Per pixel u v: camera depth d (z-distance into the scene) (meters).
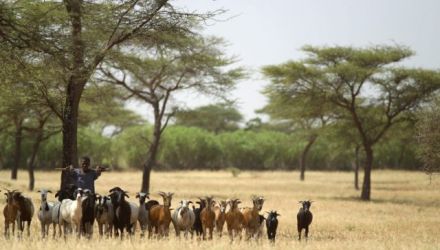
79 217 27.12
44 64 31.80
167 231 28.66
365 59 62.19
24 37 29.84
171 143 135.88
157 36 36.81
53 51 30.30
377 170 136.38
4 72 31.53
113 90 58.09
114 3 34.53
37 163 114.81
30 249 21.36
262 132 154.75
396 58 62.03
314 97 63.78
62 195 29.75
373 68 61.53
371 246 24.02
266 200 56.16
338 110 66.75
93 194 27.72
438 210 49.62
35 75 32.44
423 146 45.75
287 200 56.56
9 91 37.69
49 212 29.05
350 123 67.12
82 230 27.98
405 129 66.94
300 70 61.59
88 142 119.62
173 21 35.50
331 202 55.62
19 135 64.25
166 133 136.38
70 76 34.09
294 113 68.31
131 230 29.41
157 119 61.16
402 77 61.69
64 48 30.73
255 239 27.19
